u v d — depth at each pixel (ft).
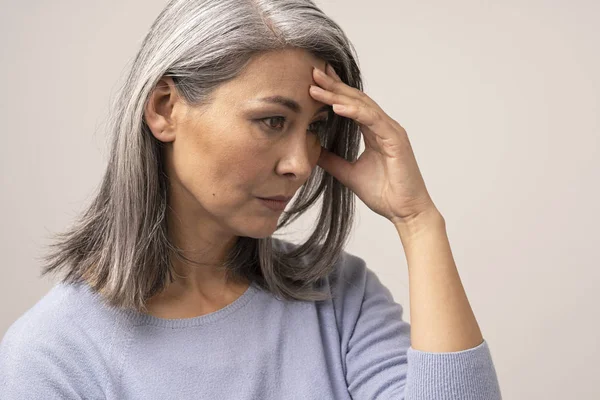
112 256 4.03
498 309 8.23
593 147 7.86
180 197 4.06
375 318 4.47
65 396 3.84
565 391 8.23
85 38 7.84
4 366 3.89
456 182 8.07
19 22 7.80
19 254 8.05
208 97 3.73
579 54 7.75
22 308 8.11
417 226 4.14
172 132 3.89
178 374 3.98
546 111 7.88
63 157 7.95
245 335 4.20
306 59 3.75
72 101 7.89
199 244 4.16
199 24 3.73
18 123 7.91
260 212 3.92
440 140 8.02
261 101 3.67
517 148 7.97
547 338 8.20
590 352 8.15
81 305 4.03
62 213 7.99
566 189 7.97
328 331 4.43
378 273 8.04
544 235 8.07
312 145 3.99
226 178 3.79
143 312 4.07
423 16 7.87
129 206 3.97
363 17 7.89
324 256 4.49
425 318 3.95
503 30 7.82
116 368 3.93
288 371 4.21
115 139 4.07
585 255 8.04
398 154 4.12
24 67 7.85
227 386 4.04
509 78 7.87
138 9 7.84
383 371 4.24
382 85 7.96
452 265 4.07
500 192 8.05
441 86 7.94
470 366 3.86
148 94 3.84
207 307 4.24
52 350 3.88
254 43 3.62
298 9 3.75
